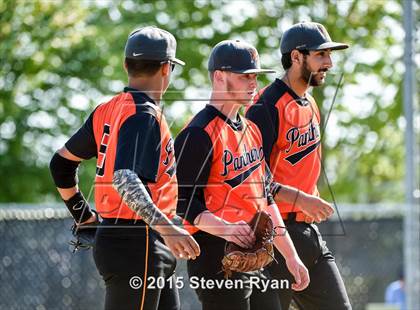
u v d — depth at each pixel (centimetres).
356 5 4881
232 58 1642
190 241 1395
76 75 5606
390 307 4134
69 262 3177
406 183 2931
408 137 2898
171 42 1538
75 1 5106
